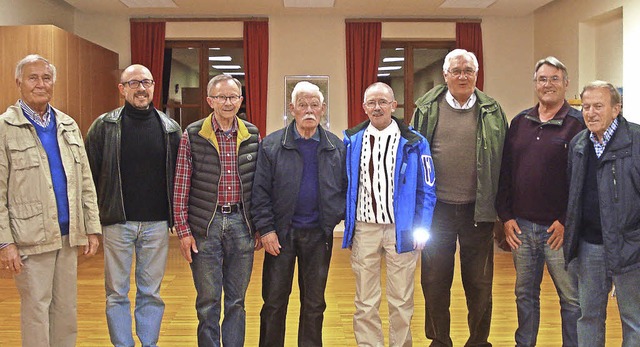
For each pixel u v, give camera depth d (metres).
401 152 3.50
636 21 7.03
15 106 3.22
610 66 8.02
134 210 3.58
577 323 3.37
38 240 3.17
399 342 3.52
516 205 3.60
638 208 3.11
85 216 3.45
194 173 3.48
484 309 3.77
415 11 9.51
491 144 3.59
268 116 9.84
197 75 9.98
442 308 3.76
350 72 9.72
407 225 3.46
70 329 3.42
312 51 9.80
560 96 3.47
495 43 9.92
